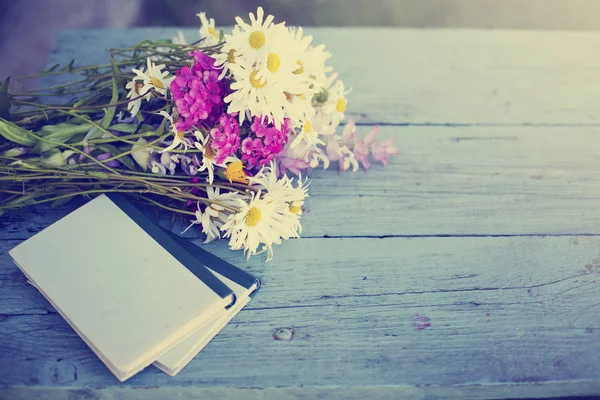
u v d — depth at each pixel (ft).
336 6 5.87
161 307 2.48
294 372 2.49
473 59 3.60
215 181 2.72
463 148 3.21
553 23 5.96
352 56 3.57
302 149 2.84
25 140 2.65
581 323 2.65
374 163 3.13
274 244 2.81
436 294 2.70
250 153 2.64
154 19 5.55
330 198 2.99
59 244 2.63
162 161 2.70
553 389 2.54
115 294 2.51
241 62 2.54
